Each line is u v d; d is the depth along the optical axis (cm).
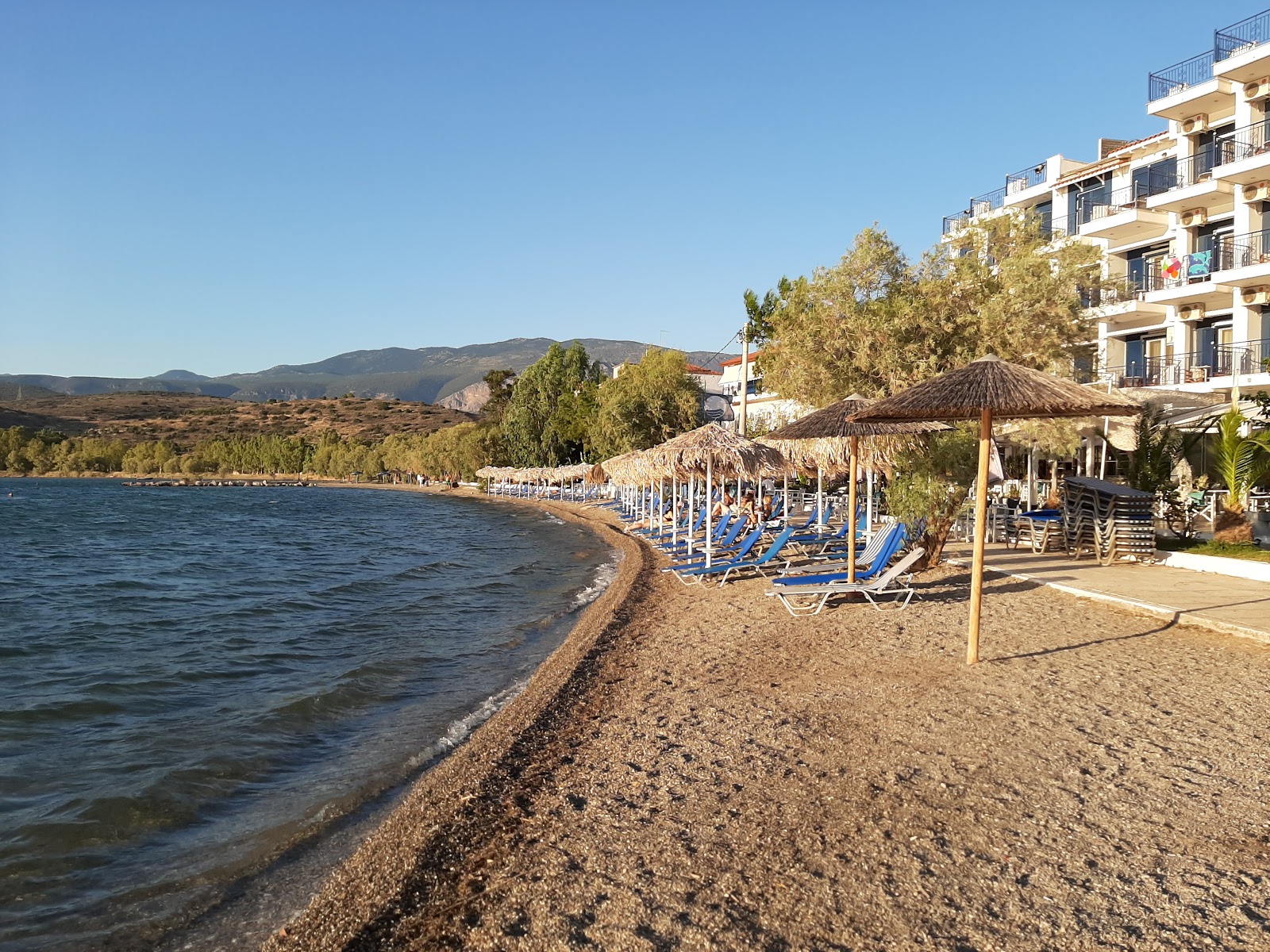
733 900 429
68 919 504
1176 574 1431
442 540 3669
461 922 434
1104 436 2128
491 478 8575
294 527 4703
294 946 436
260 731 898
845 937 389
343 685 1077
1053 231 3206
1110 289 2145
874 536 1520
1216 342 2975
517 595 1909
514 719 829
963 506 1559
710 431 1717
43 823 654
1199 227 3064
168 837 627
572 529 4038
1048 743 637
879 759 616
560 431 7231
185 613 1758
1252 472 1669
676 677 934
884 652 955
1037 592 1293
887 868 454
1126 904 408
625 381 5553
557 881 467
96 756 824
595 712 827
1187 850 461
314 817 650
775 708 770
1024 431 1978
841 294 1900
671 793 586
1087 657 893
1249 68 2794
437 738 842
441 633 1459
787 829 509
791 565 1802
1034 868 447
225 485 13062
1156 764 588
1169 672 826
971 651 879
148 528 4653
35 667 1249
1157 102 3095
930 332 1758
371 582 2219
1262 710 701
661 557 2319
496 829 557
